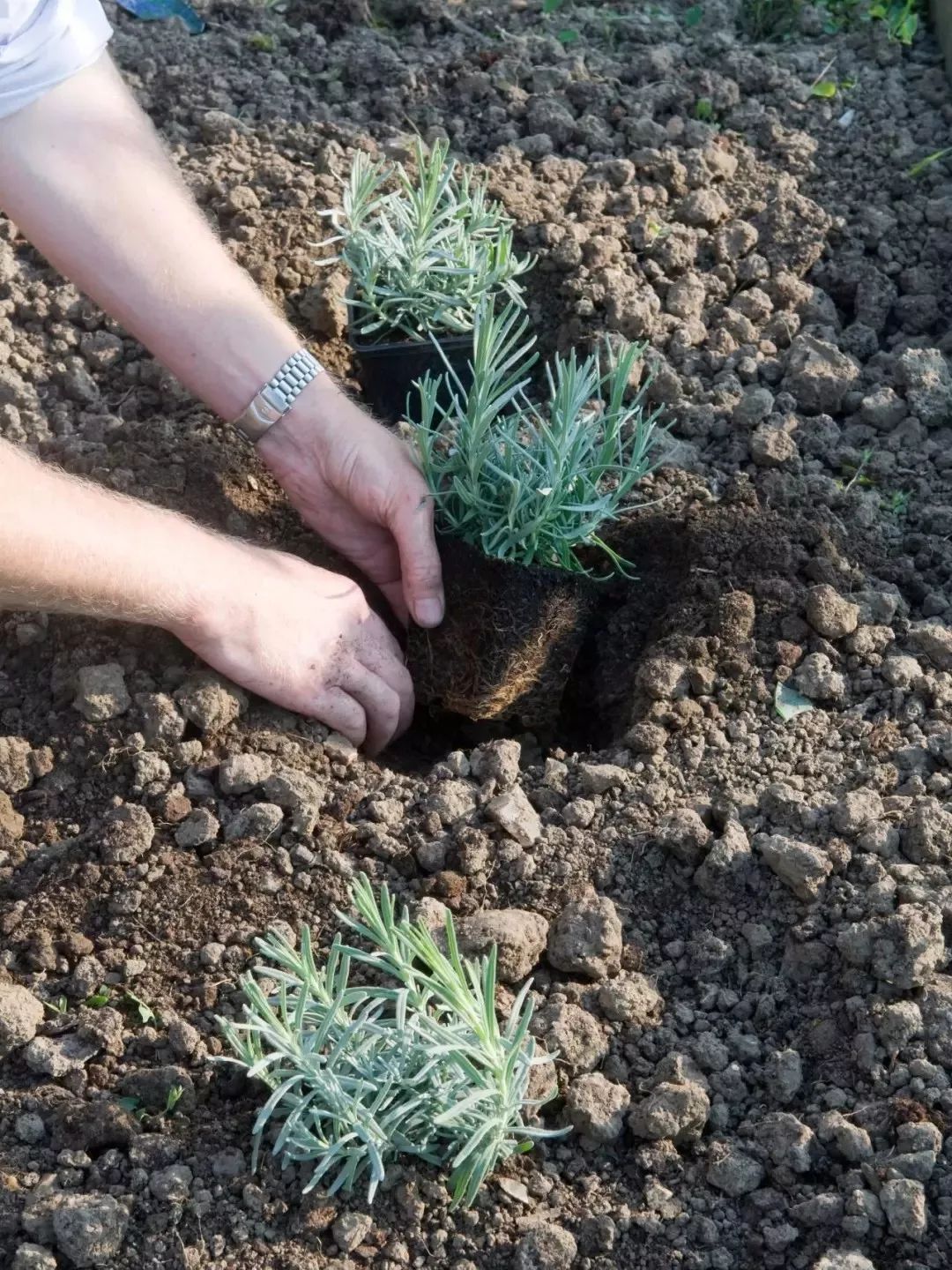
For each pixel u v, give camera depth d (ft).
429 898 2.75
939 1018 2.57
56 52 2.92
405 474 3.09
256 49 4.33
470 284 3.58
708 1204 2.46
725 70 4.29
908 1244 2.38
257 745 2.96
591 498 3.17
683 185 3.98
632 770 2.97
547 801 2.94
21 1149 2.49
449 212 3.59
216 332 3.03
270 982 2.66
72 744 2.95
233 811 2.86
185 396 3.53
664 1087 2.53
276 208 3.89
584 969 2.68
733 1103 2.57
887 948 2.62
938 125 4.17
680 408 3.53
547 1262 2.37
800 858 2.72
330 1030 2.49
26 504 2.59
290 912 2.75
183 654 3.05
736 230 3.86
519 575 3.07
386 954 2.49
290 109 4.17
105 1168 2.46
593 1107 2.51
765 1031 2.64
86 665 3.04
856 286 3.80
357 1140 2.43
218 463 3.38
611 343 3.62
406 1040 2.40
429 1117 2.43
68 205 2.97
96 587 2.70
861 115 4.19
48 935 2.71
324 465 3.11
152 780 2.89
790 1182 2.46
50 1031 2.62
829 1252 2.36
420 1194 2.44
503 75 4.22
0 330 3.59
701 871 2.78
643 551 3.38
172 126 4.08
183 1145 2.48
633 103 4.17
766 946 2.73
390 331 3.67
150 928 2.73
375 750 3.18
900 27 4.39
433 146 4.07
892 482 3.43
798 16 4.51
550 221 3.86
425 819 2.86
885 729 2.99
